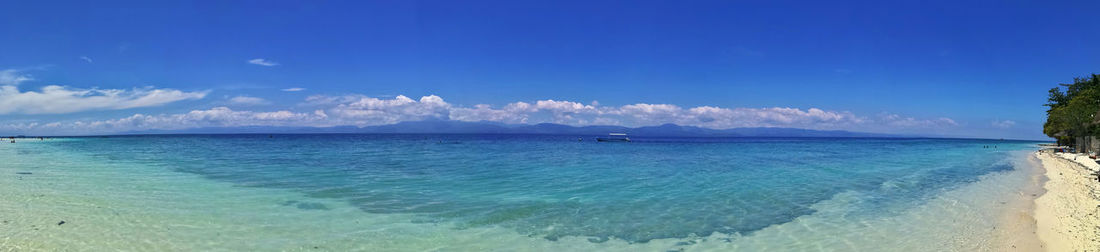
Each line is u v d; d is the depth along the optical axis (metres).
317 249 8.67
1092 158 33.97
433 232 10.08
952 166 29.56
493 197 14.73
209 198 14.04
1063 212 12.25
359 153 41.47
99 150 46.94
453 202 13.78
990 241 9.45
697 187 17.41
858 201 14.40
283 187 16.70
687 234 10.18
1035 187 17.97
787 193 16.03
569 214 12.12
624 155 40.16
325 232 9.92
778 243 9.50
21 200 13.15
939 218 11.76
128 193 14.88
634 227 10.76
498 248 8.97
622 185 17.86
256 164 27.30
